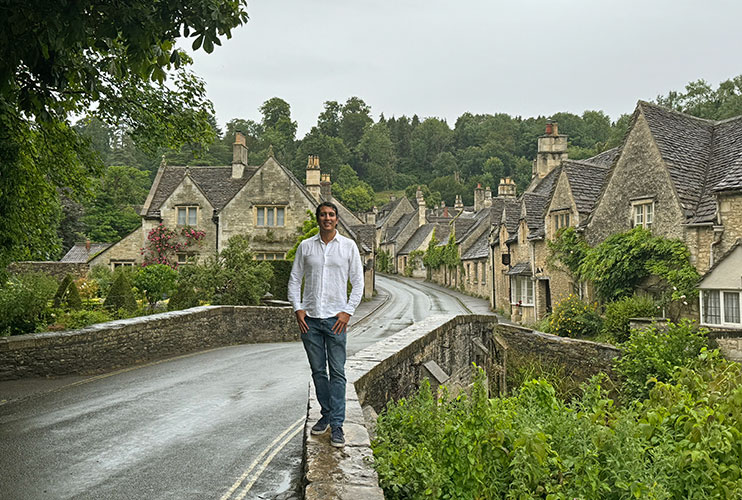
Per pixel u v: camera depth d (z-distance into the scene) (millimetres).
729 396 6316
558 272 23891
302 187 37406
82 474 5707
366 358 8234
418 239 77188
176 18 5598
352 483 3955
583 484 4902
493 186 119812
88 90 7199
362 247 46125
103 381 10992
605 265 20000
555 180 24922
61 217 13516
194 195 37000
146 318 14461
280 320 21953
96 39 5832
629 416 5793
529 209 30375
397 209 91250
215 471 5840
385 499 4176
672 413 6297
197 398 9438
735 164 17188
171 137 13078
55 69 6617
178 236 36625
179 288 23516
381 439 5246
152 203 37969
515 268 30688
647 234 19172
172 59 6020
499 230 37062
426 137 147375
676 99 57938
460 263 53656
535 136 127875
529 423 5469
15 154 10078
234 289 24578
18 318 13422
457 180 124688
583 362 15648
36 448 6547
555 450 5391
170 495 5172
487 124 141750
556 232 23891
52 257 12883
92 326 12867
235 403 9078
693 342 12859
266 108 121625
